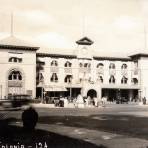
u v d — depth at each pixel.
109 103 69.44
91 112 39.72
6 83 66.38
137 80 81.56
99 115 34.94
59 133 19.69
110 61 80.19
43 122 27.00
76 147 14.77
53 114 35.94
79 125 24.75
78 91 76.62
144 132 20.55
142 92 79.56
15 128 21.14
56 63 75.06
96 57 77.94
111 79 80.12
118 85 78.44
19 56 68.06
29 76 68.56
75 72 76.25
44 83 73.00
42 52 73.25
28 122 19.58
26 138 16.86
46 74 73.62
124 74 81.19
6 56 66.88
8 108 24.67
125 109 46.81
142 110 44.66
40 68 73.12
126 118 31.19
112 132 20.52
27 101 26.08
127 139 17.52
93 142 16.38
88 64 77.62
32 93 68.31
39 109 44.47
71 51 77.81
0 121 26.11
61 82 74.81
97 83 74.81
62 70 75.19
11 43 67.38
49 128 22.44
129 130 21.58
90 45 77.88
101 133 19.97
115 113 38.25
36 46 69.44
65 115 34.66
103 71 79.12
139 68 80.38
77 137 18.11
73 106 52.06
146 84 80.44
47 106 52.25
